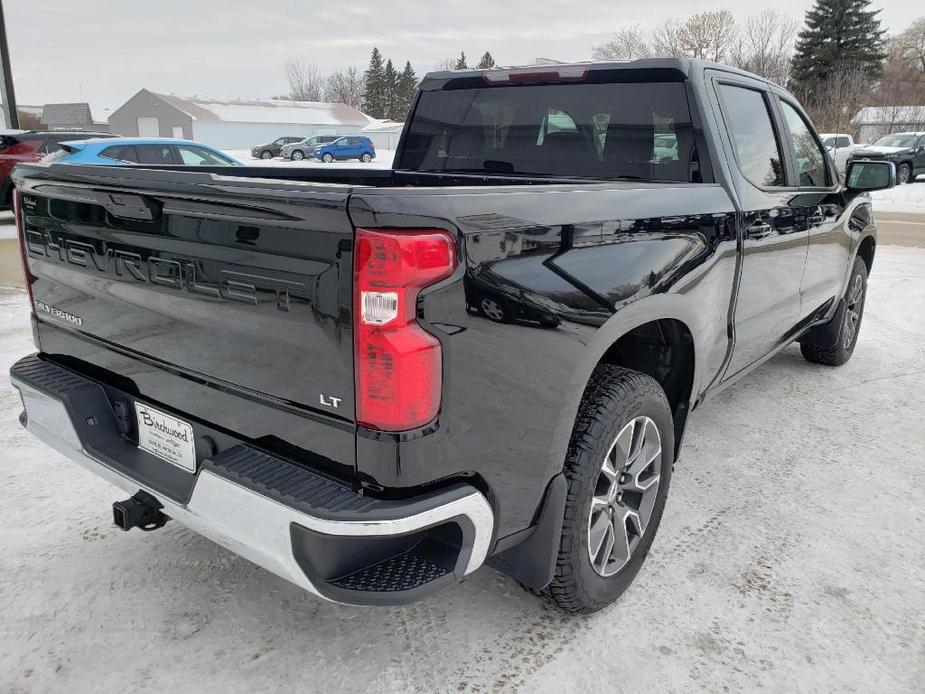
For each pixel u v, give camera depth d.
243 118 65.31
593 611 2.46
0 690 2.12
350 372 1.67
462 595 2.60
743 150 3.17
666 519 3.15
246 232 1.77
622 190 2.28
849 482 3.54
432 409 1.70
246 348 1.87
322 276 1.66
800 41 58.97
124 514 2.11
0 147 12.82
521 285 1.85
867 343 6.04
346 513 1.66
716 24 53.66
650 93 3.01
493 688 2.17
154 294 2.05
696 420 4.30
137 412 2.28
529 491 2.01
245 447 1.94
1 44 20.45
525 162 3.46
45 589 2.58
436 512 1.72
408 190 1.62
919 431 4.18
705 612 2.53
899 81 50.75
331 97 120.50
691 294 2.58
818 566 2.82
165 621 2.43
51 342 2.59
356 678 2.20
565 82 3.23
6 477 3.41
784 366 5.37
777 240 3.32
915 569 2.82
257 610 2.50
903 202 19.39
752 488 3.46
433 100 3.73
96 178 2.07
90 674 2.19
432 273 1.63
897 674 2.26
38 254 2.50
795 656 2.32
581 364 2.06
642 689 2.17
